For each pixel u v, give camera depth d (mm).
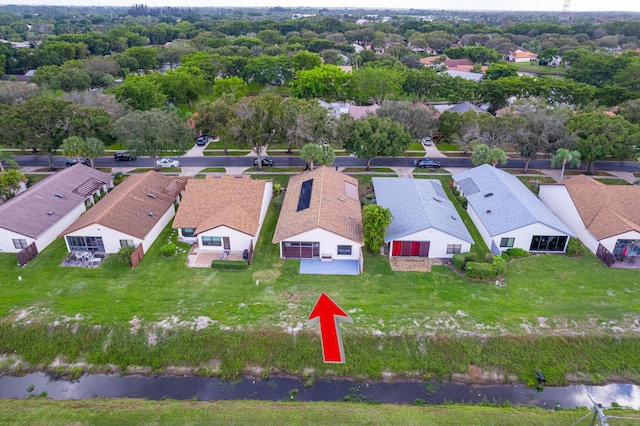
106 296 34156
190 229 42375
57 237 39406
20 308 32719
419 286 35656
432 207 43344
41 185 46812
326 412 25312
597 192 45344
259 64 110500
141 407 25703
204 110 65812
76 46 135250
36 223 41000
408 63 131000
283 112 58031
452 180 57750
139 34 187125
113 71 112062
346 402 26812
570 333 30547
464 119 64750
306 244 38812
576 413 25703
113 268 37875
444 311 32688
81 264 38375
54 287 35219
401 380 28562
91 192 49344
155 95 81062
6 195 47750
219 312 32406
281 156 67188
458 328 30953
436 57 146625
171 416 24938
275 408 25719
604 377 28703
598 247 39844
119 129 55562
